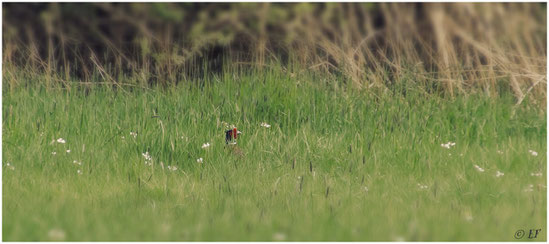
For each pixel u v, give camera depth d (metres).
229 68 14.88
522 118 12.49
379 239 6.52
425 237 6.51
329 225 6.91
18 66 14.35
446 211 7.52
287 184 8.73
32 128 10.73
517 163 9.93
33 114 11.28
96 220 6.98
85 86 13.54
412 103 12.55
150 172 9.32
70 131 10.78
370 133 11.01
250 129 11.40
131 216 7.21
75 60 15.34
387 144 10.56
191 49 15.48
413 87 13.32
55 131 10.77
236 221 7.05
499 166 9.83
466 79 13.97
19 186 8.42
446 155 10.31
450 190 8.54
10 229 6.64
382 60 14.80
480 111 12.39
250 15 15.77
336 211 7.43
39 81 13.37
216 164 9.66
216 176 9.12
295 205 7.69
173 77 14.39
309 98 12.31
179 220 7.11
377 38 15.38
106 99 12.45
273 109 12.25
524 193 8.39
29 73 13.96
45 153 9.78
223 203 7.64
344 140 10.82
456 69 14.05
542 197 8.24
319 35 15.10
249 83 12.82
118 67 15.62
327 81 13.47
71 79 14.80
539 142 11.55
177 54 15.55
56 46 16.09
